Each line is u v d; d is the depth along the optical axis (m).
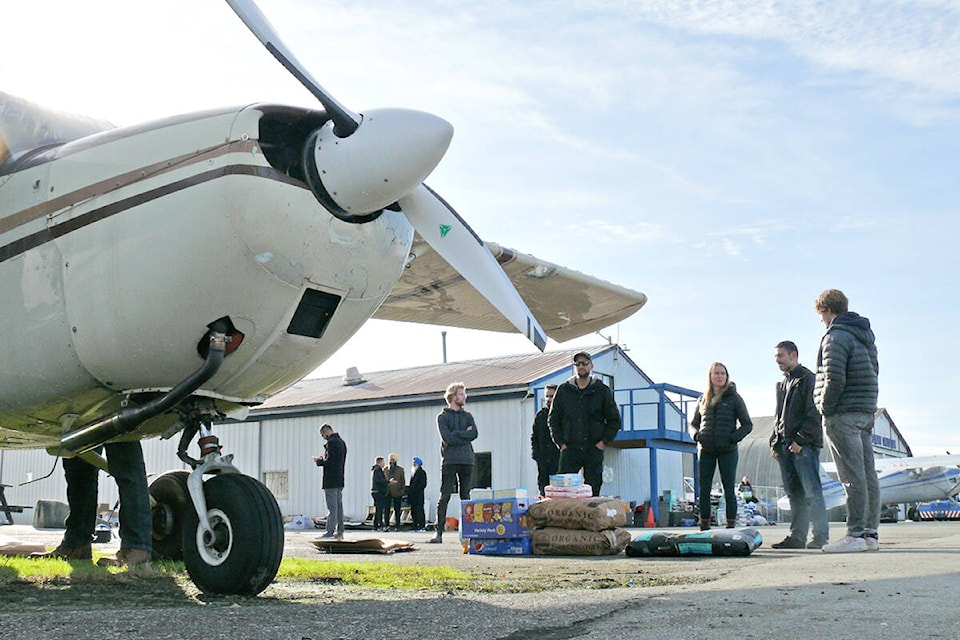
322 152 4.00
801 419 8.02
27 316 4.44
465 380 27.89
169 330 4.18
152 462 29.58
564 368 27.28
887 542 8.64
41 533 13.11
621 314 7.99
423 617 2.96
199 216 4.01
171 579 4.61
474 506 8.00
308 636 2.57
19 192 4.48
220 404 4.70
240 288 4.11
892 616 2.91
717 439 8.91
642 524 25.91
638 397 31.05
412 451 27.50
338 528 14.20
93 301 4.25
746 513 24.67
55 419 4.81
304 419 29.53
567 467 8.61
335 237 4.16
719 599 3.42
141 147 4.21
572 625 2.77
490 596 3.82
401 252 4.52
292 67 3.94
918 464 34.78
